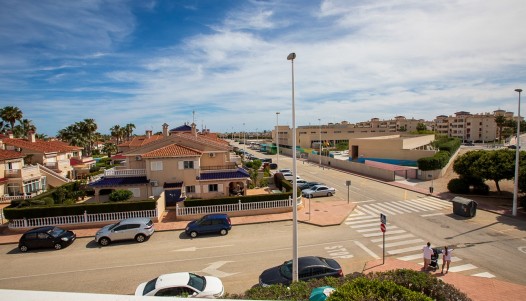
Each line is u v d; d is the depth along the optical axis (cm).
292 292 970
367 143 6166
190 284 1188
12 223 2300
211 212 2531
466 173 3175
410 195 3344
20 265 1752
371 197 3269
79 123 7481
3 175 3497
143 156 2914
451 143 5856
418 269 1557
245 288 1439
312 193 3300
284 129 11425
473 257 1686
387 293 632
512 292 1312
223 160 3325
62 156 5003
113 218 2388
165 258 1794
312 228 2259
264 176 4559
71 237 2069
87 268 1689
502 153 3025
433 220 2388
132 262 1752
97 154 9006
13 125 6438
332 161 6125
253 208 2581
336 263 1430
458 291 937
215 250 1891
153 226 2175
